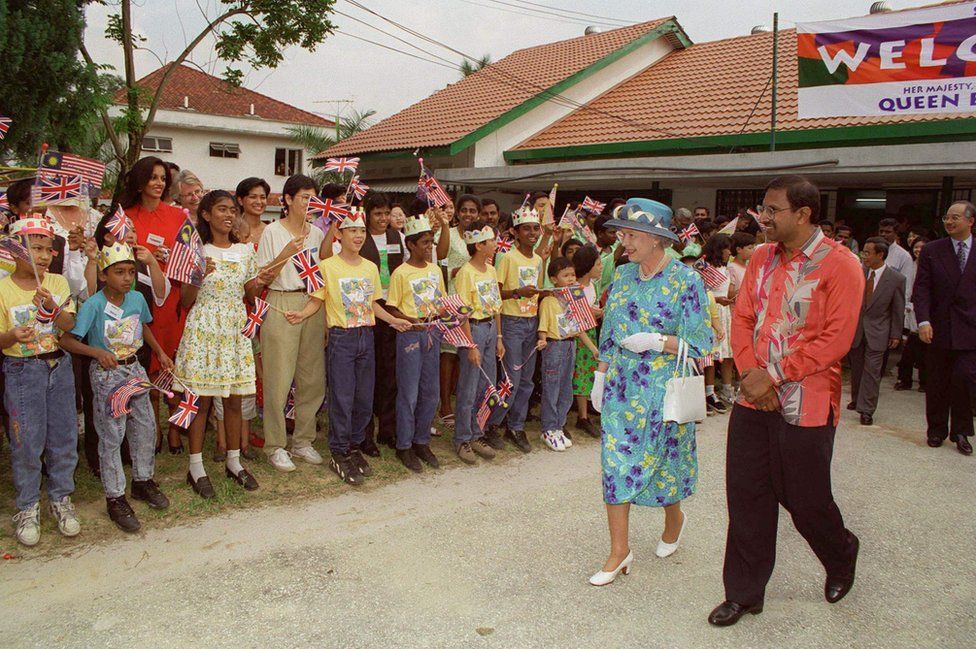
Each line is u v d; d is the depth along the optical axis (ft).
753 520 12.00
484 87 64.34
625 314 13.28
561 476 18.86
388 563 13.56
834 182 40.91
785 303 11.70
